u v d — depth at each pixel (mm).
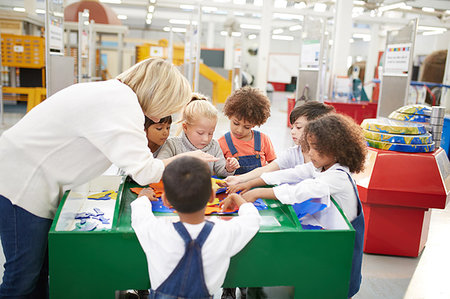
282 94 21250
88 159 1379
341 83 8062
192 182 1144
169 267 1177
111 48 14039
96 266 1265
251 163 2172
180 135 2102
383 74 5238
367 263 2494
